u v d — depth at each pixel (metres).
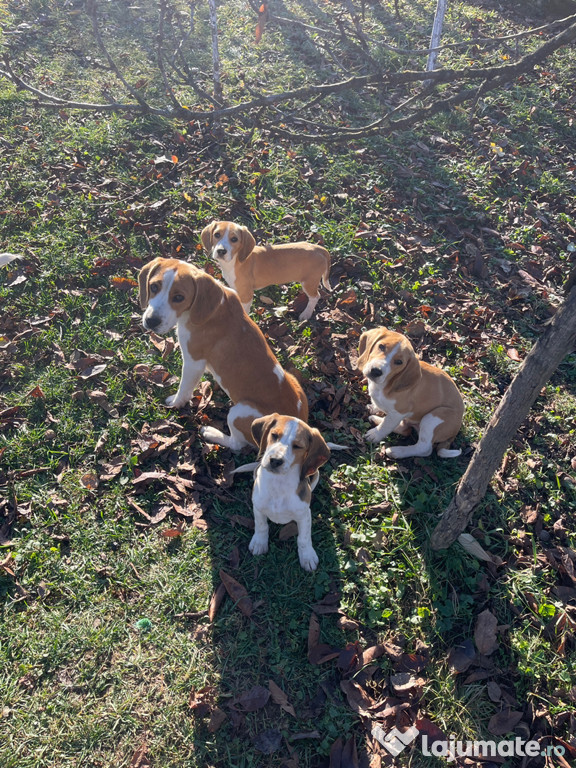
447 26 3.70
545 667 1.17
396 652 1.15
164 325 1.32
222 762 1.01
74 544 1.29
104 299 1.86
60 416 1.53
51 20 3.38
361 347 1.48
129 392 1.62
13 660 1.11
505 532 1.41
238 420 1.40
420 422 1.51
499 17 3.91
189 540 1.31
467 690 1.13
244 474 1.44
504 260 2.22
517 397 1.05
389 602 1.24
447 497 1.45
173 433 1.52
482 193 2.52
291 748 1.03
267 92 2.93
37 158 2.35
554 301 2.06
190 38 3.37
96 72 2.96
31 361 1.66
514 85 3.24
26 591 1.20
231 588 1.23
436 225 2.34
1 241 1.99
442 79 1.66
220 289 1.38
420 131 2.84
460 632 1.21
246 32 3.51
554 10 3.94
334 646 1.16
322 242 2.15
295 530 1.34
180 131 2.56
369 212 2.34
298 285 2.04
